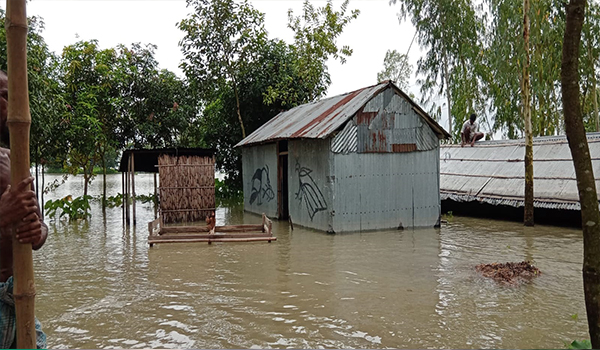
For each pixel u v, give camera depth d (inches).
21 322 92.5
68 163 871.7
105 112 837.8
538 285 298.0
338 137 510.0
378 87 528.1
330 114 561.6
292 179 601.0
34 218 92.9
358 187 521.7
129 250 436.1
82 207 673.6
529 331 221.8
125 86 859.4
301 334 220.5
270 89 890.1
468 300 269.0
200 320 241.3
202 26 887.1
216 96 1018.7
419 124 549.6
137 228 586.2
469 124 737.6
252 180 757.9
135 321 241.8
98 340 217.6
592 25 740.7
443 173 711.7
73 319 246.5
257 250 424.8
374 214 529.3
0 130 109.7
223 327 231.0
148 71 889.5
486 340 211.8
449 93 901.8
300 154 576.1
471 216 657.6
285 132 609.6
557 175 561.0
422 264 359.9
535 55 621.0
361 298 274.7
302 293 286.4
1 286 106.0
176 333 224.4
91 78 816.9
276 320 239.8
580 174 155.9
